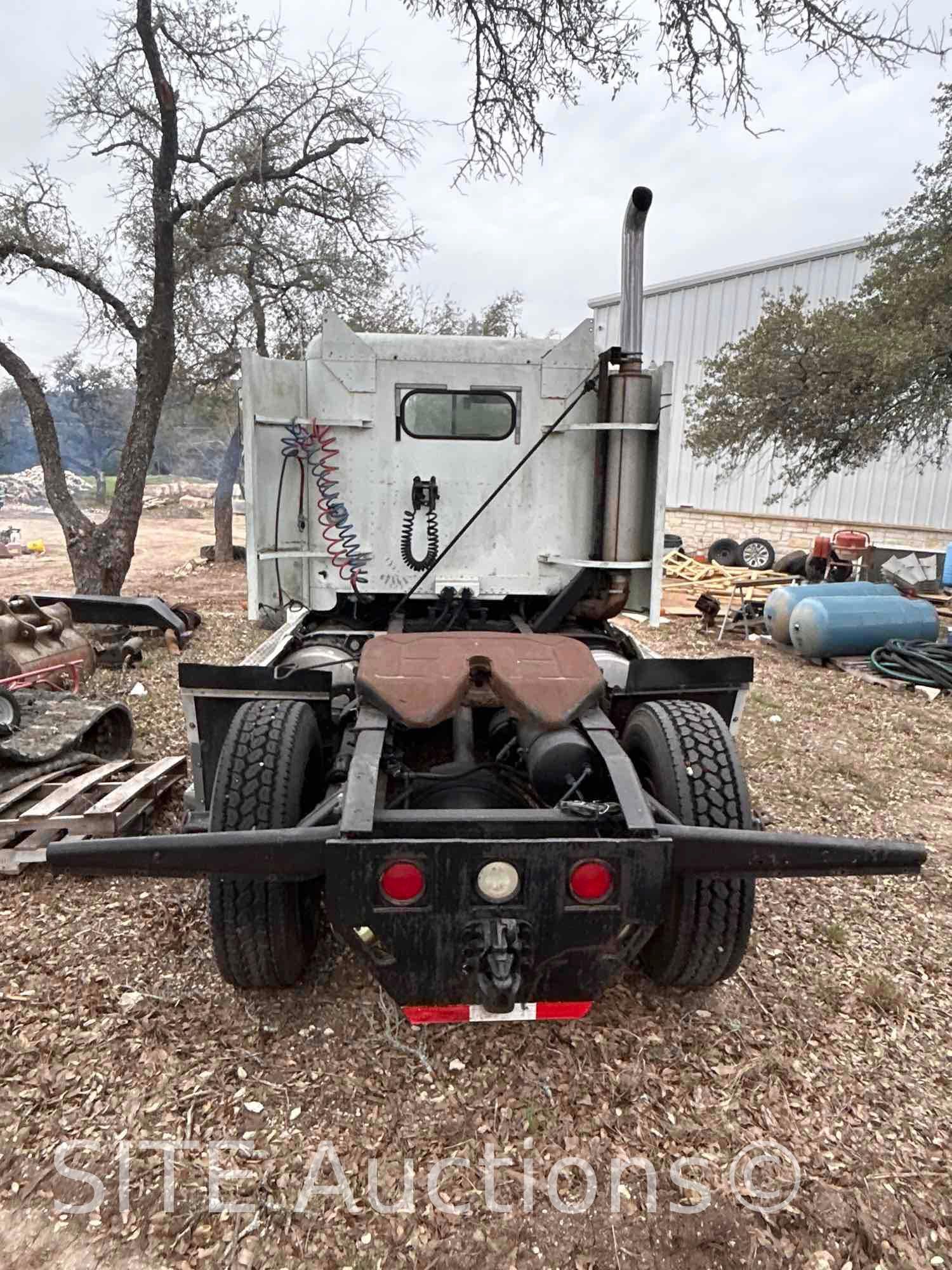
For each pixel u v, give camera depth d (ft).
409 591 14.24
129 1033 9.20
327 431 13.71
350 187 39.27
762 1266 6.80
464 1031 9.38
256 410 13.33
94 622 23.45
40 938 11.03
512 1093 8.50
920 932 11.97
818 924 12.05
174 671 25.58
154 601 24.13
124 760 16.43
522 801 10.17
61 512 31.24
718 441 44.06
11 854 12.65
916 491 55.47
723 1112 8.34
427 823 7.80
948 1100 8.61
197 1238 6.89
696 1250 6.91
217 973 10.32
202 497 133.28
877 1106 8.49
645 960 10.14
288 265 45.65
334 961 10.55
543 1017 8.25
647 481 13.52
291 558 13.85
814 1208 7.28
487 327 67.05
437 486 13.98
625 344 12.72
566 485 14.17
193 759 10.88
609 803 8.01
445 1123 8.11
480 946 7.51
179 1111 8.16
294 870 7.63
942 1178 7.63
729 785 9.04
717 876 7.94
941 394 36.50
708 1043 9.30
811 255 59.36
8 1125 7.91
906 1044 9.48
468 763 10.62
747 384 41.14
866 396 37.29
